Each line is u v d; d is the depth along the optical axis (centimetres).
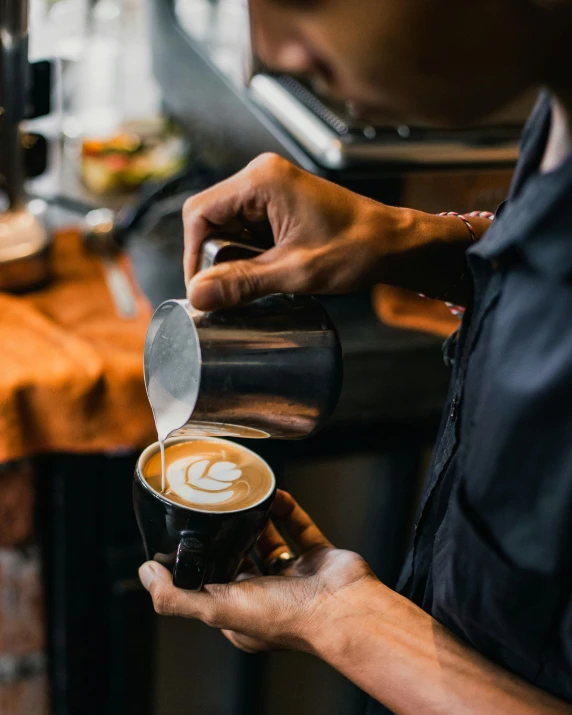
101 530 139
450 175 131
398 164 128
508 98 50
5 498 131
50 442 126
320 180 72
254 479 82
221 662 151
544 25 45
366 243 71
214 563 76
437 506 70
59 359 126
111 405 127
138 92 234
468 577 62
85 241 163
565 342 55
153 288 152
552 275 54
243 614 73
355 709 161
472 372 63
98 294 149
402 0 43
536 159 62
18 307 139
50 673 150
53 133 193
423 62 45
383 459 149
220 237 73
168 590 76
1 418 121
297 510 86
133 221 166
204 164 182
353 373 136
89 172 189
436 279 77
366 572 73
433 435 149
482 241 62
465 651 65
